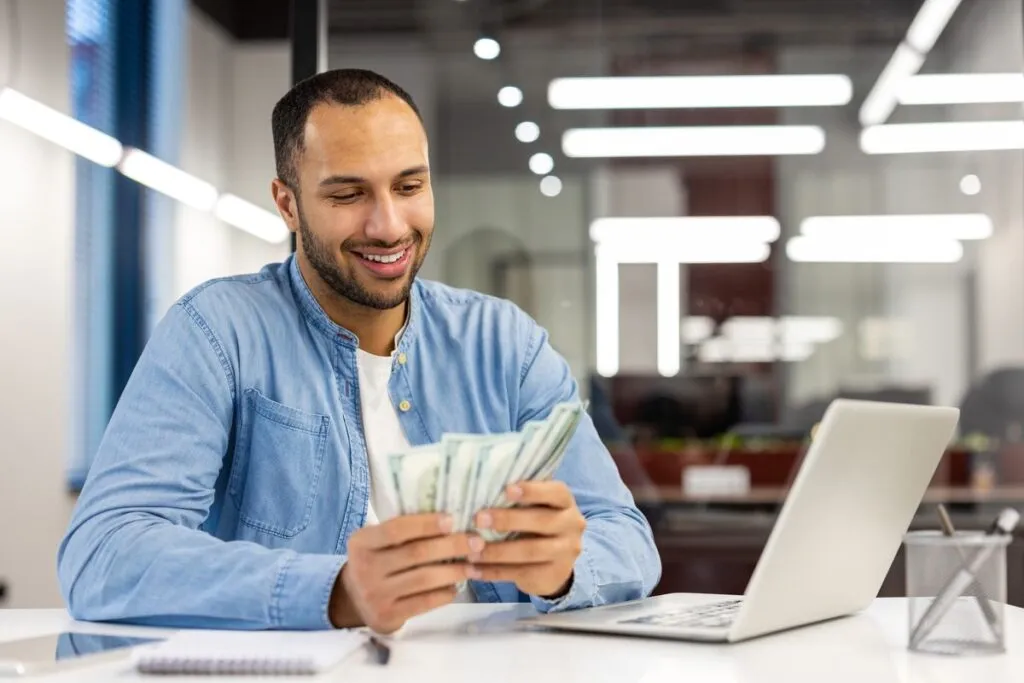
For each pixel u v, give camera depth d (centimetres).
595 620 115
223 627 114
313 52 278
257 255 838
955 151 797
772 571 104
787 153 804
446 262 790
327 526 151
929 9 670
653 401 718
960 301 831
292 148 149
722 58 732
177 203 702
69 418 527
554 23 694
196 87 752
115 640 106
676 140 792
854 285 841
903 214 824
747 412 713
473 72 714
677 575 395
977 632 102
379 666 95
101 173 569
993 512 450
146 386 140
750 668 95
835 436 103
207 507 138
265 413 149
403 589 104
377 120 145
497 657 100
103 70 582
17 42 477
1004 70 649
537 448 102
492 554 106
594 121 774
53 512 488
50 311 491
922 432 117
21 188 468
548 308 806
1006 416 633
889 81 730
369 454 156
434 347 162
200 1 747
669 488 514
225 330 148
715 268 828
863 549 119
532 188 793
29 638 108
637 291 820
